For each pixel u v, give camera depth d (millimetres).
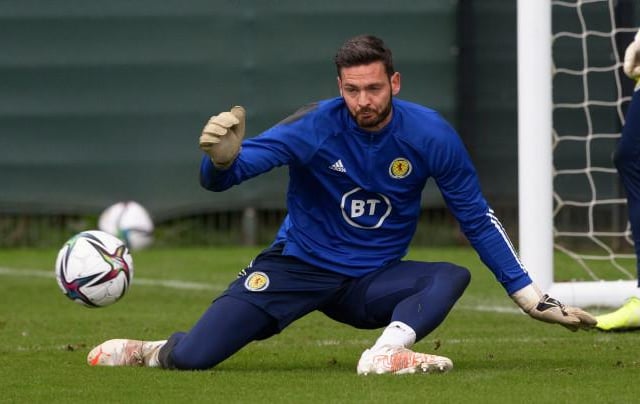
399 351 18062
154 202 43375
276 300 18766
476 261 40344
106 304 20516
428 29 42344
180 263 40938
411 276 18719
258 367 19688
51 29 42938
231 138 17156
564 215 41719
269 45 42750
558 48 39469
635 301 24484
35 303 31516
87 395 16781
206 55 42906
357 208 18750
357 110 17406
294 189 19078
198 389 17062
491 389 16734
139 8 42875
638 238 22016
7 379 18344
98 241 20516
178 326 26703
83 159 43250
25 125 43156
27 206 43375
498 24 42125
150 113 43156
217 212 45906
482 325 26125
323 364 20125
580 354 21016
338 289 18938
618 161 21516
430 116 18484
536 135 27359
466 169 18453
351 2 42469
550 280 27469
